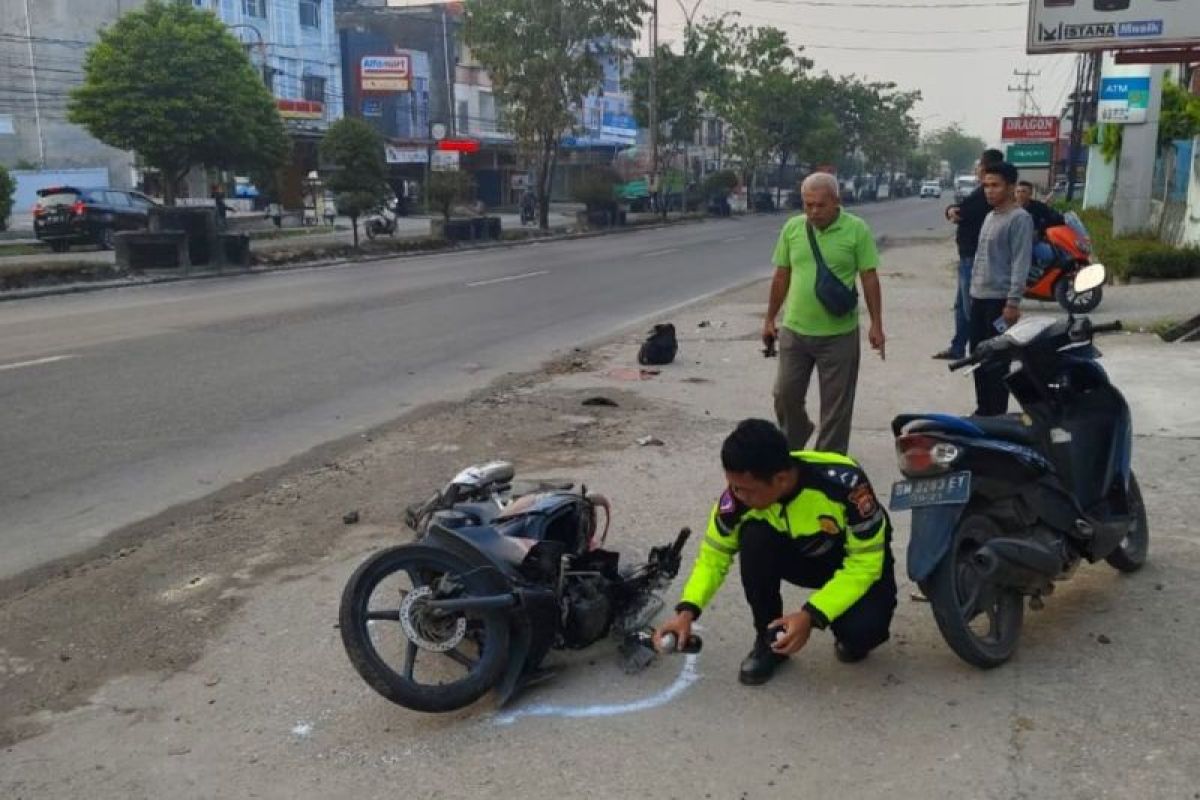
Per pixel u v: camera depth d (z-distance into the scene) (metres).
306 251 25.56
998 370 4.76
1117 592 4.61
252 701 3.96
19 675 4.25
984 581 3.88
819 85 69.50
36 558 5.59
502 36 37.41
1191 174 18.97
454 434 8.04
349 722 3.77
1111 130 22.58
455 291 18.38
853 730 3.56
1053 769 3.29
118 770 3.53
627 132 72.31
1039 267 13.34
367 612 3.72
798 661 4.08
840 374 5.96
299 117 47.06
